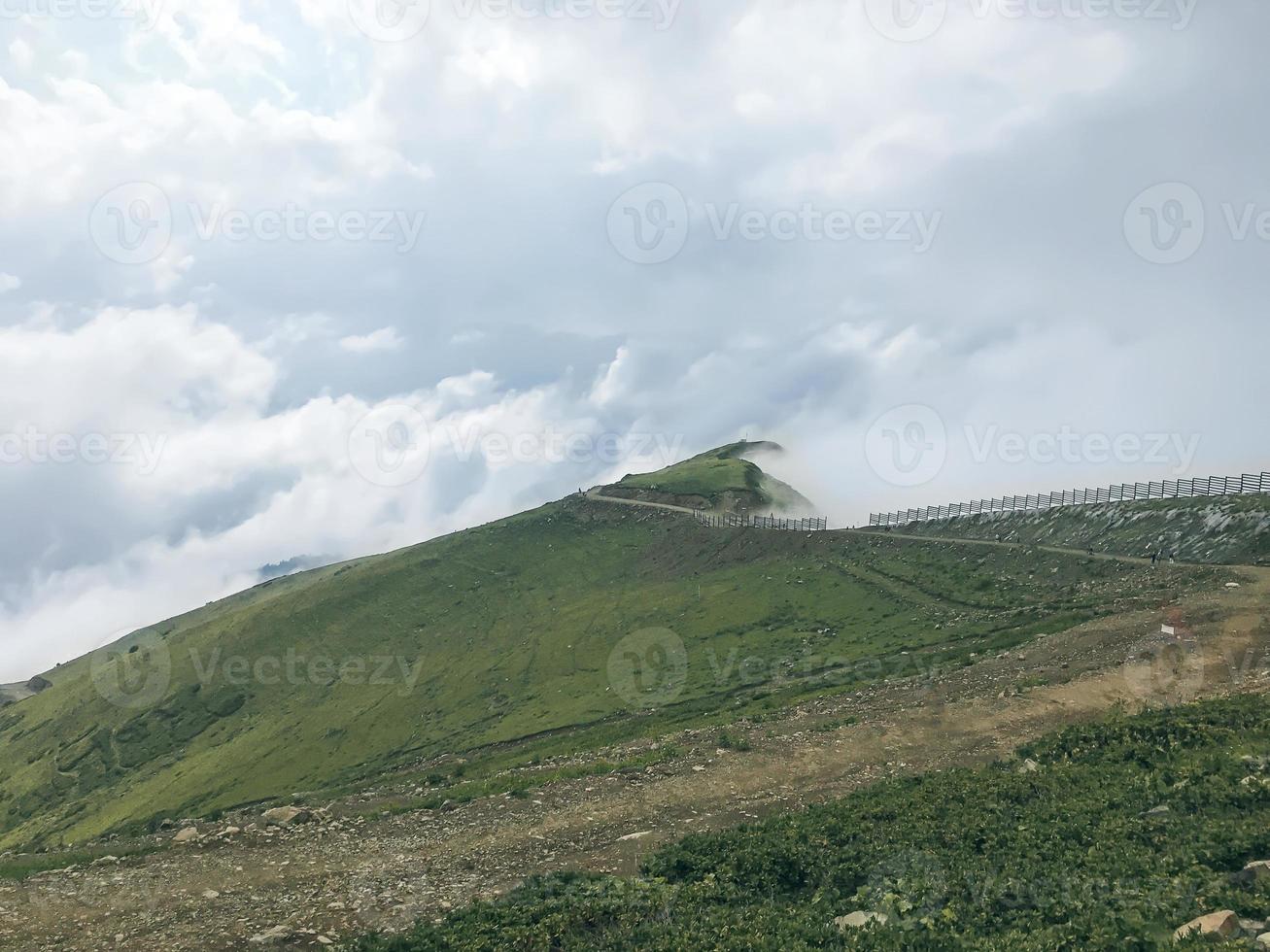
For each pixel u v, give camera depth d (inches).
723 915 774.5
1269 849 668.7
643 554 6550.2
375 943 792.3
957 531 4473.4
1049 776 1007.6
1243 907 590.9
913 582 3934.5
